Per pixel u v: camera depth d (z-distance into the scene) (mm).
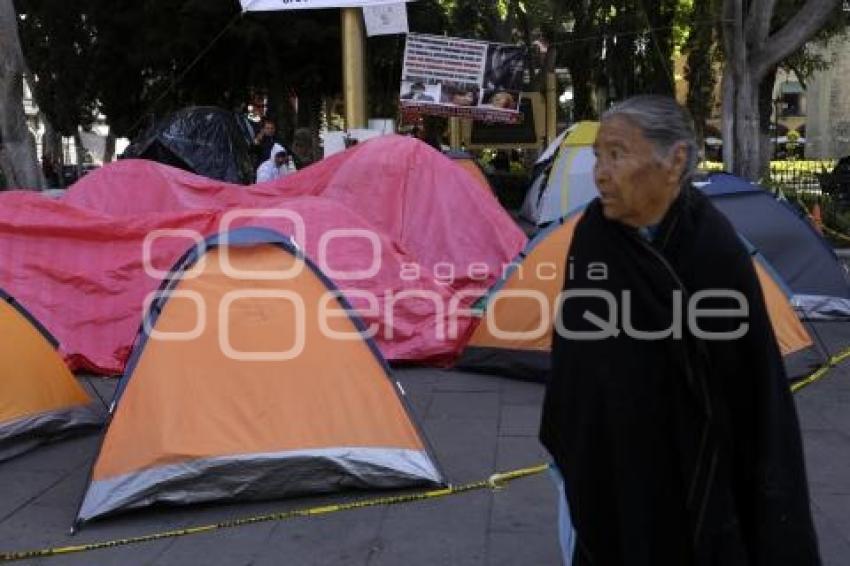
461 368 7688
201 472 4812
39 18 25453
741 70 14141
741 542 2512
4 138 11648
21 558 4422
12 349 5938
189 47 22375
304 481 4969
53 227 7902
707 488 2494
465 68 18328
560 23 27766
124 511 4797
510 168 28359
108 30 23922
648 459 2521
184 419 4895
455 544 4457
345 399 5094
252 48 22906
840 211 15188
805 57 25312
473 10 28734
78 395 6293
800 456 2539
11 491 5301
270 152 14102
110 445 4883
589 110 27250
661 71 23469
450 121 26297
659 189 2512
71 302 7781
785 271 9398
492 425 6297
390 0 13672
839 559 4238
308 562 4309
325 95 26312
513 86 18516
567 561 3014
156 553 4449
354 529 4645
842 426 6207
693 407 2514
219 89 25281
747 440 2527
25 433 5887
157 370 4988
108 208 9094
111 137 33250
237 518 4793
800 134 53688
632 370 2520
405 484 5082
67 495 5234
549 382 2689
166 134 14898
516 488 5137
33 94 26438
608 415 2537
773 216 9539
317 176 9664
